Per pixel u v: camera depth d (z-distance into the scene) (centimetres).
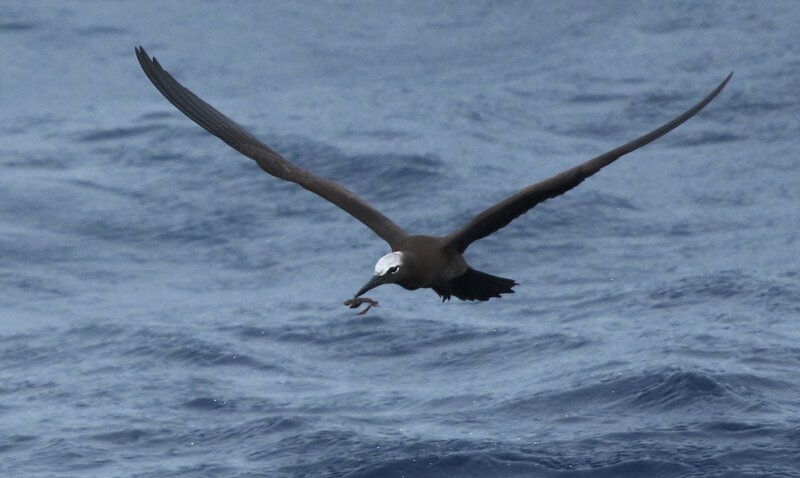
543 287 2025
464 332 1769
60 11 4466
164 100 3475
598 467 1235
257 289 2108
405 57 3988
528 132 3108
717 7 4228
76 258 2292
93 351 1772
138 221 2473
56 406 1539
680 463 1224
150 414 1484
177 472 1297
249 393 1552
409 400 1489
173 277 2200
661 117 3194
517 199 822
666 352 1559
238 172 2730
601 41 3988
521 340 1709
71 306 2044
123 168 2808
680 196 2517
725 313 1781
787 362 1515
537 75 3659
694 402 1375
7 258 2275
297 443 1349
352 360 1697
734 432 1294
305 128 3097
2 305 2056
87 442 1400
